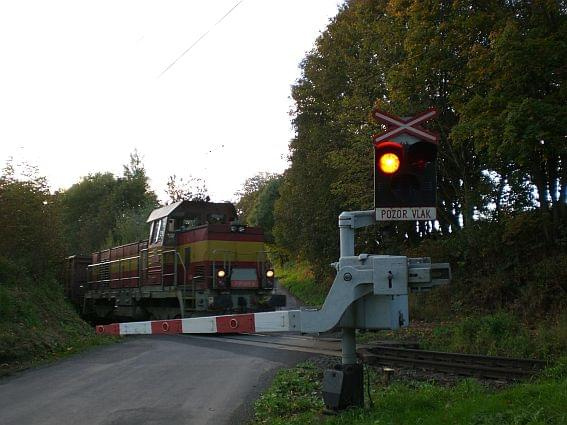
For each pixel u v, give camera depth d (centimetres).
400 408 646
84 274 2892
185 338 1672
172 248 2053
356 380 638
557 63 1617
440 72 1995
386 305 605
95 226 4625
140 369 1094
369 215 621
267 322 634
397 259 570
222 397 859
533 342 1312
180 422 723
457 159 2259
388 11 2159
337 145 2777
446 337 1540
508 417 572
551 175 1948
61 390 919
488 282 2038
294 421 674
